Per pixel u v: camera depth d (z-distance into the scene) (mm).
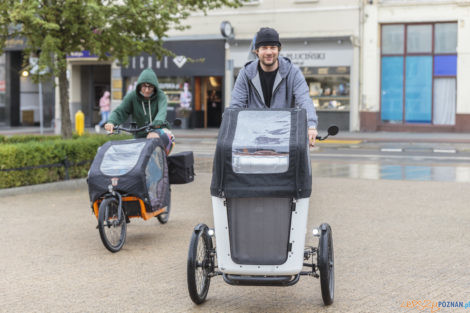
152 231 8320
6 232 8203
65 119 14711
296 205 4938
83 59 31734
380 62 27828
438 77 27125
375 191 11719
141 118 8531
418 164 16547
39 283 5926
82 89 33438
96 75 33281
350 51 27609
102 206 6965
